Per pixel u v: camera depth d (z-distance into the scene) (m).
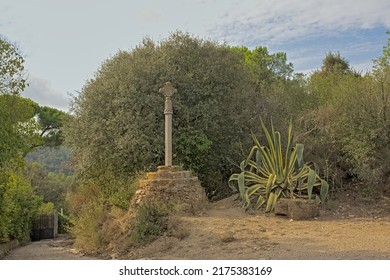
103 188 16.92
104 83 17.53
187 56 17.88
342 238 8.84
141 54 18.33
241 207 12.92
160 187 12.28
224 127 16.97
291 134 13.29
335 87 18.81
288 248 8.05
